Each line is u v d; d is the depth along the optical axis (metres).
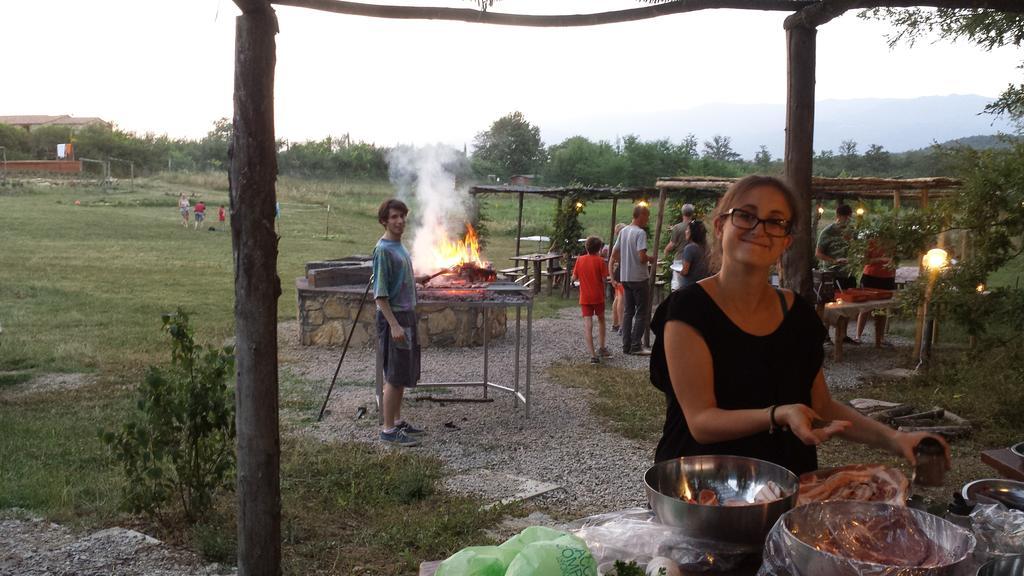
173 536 4.72
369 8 3.72
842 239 10.85
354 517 5.05
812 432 1.82
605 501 5.48
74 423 7.03
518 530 4.87
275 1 3.49
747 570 1.70
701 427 2.01
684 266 9.67
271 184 3.28
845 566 1.45
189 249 25.70
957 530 1.62
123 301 14.65
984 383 8.39
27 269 19.12
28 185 54.22
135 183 60.75
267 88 3.18
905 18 9.52
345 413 7.69
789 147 5.33
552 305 15.67
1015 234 7.45
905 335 12.39
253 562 3.53
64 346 10.41
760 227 2.03
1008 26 8.65
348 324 10.88
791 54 5.15
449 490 5.61
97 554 4.38
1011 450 3.13
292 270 20.66
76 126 97.56
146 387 4.79
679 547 1.69
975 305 7.48
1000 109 8.11
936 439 2.02
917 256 8.12
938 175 10.07
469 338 11.23
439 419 7.54
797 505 1.76
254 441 3.45
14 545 4.49
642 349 10.90
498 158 85.12
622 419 7.57
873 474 1.93
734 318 2.09
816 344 2.19
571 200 17.77
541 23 4.04
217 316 13.23
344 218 41.25
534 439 6.94
